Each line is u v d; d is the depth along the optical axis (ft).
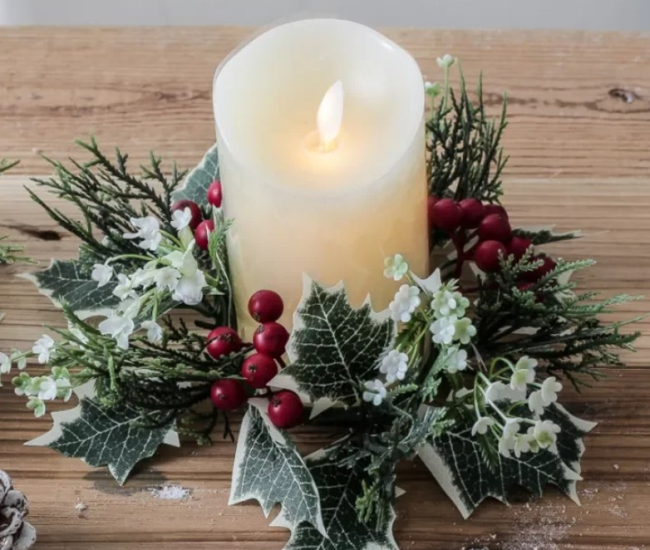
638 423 1.70
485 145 1.78
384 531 1.57
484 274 1.81
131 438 1.66
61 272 1.80
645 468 1.66
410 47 2.26
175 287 1.53
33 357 1.76
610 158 2.04
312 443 1.68
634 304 1.82
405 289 1.51
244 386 1.66
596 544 1.59
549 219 1.94
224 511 1.62
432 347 1.65
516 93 2.16
